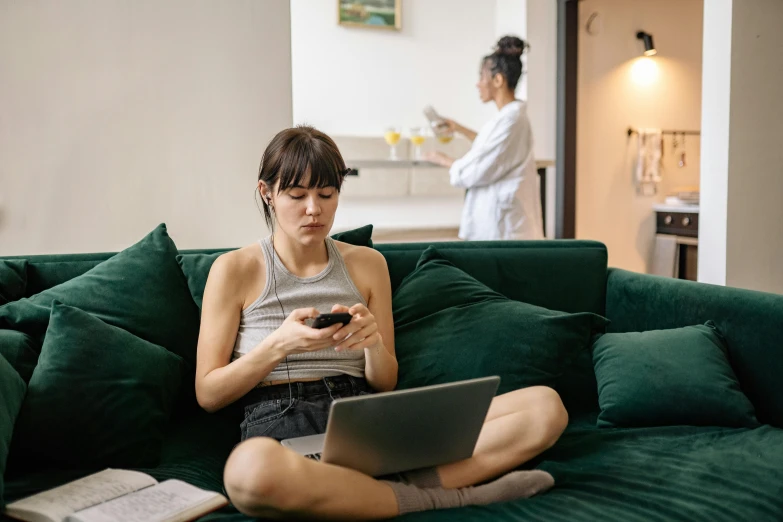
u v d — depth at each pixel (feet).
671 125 17.89
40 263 5.78
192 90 7.93
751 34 11.46
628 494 4.18
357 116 16.65
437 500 4.03
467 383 3.95
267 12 8.18
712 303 6.05
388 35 16.72
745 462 4.58
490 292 6.23
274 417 4.65
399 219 17.20
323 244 5.39
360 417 3.72
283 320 5.06
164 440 5.07
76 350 4.75
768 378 5.66
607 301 6.94
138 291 5.45
